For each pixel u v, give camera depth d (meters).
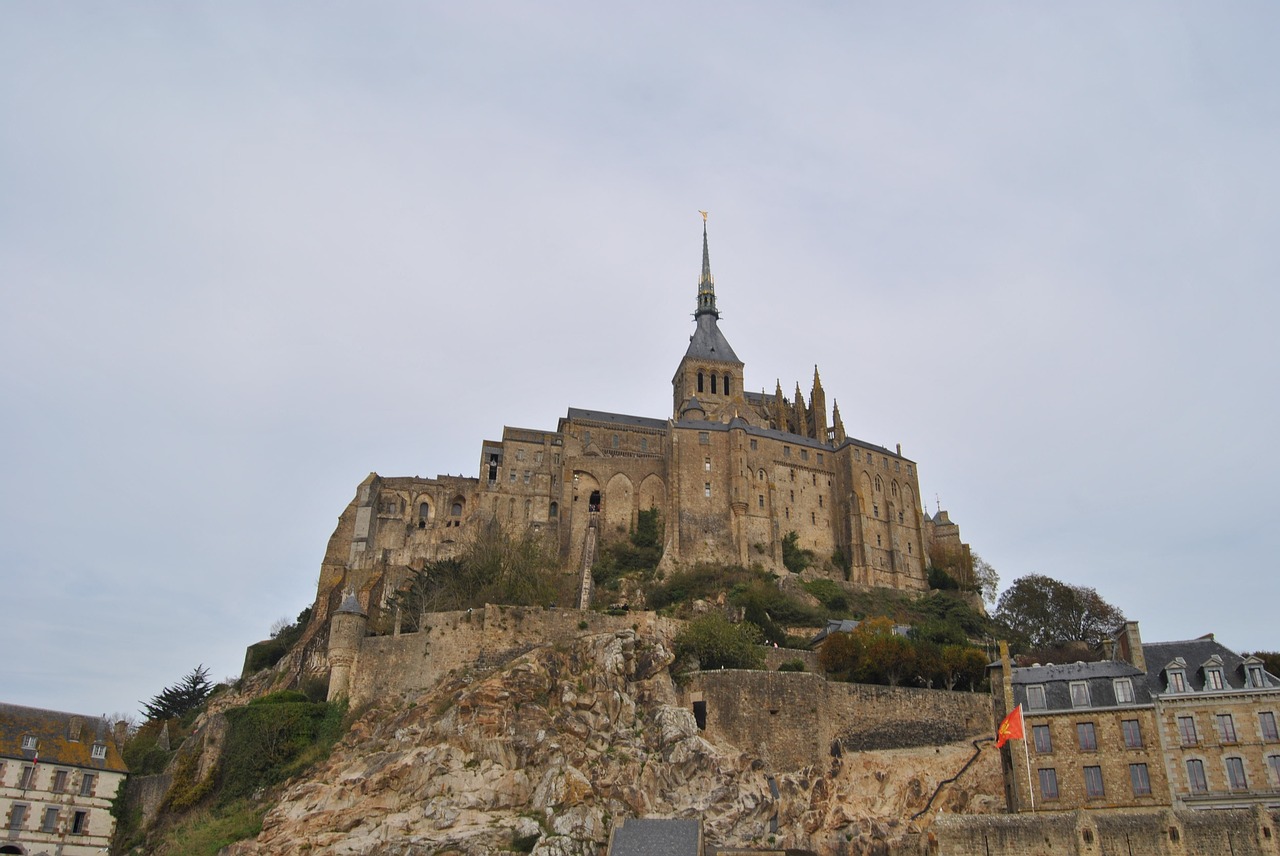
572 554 150.75
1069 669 76.12
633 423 176.38
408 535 152.38
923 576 157.25
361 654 90.56
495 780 74.06
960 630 121.56
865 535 153.38
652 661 85.00
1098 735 71.69
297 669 123.38
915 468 166.50
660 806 73.75
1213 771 68.31
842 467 159.75
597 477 157.12
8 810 86.25
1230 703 69.69
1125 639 75.94
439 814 71.62
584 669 83.50
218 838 75.19
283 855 70.38
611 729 79.56
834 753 81.00
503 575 116.75
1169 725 70.31
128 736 117.12
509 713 78.06
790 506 153.88
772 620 122.50
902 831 74.31
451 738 77.00
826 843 73.62
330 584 145.25
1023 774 72.25
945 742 83.56
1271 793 66.75
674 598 131.38
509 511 157.38
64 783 89.50
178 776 87.62
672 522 147.12
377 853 68.88
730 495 149.88
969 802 77.69
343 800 73.69
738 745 80.62
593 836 69.31
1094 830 56.06
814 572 149.38
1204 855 54.06
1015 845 57.53
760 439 155.38
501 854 68.19
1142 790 69.31
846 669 94.75
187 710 126.44
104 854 87.88
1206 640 75.06
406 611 109.25
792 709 81.56
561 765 74.12
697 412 167.00
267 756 83.56
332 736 85.38
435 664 87.69
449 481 158.00
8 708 92.25
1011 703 75.12
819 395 177.75
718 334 192.12
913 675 92.56
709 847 69.50
